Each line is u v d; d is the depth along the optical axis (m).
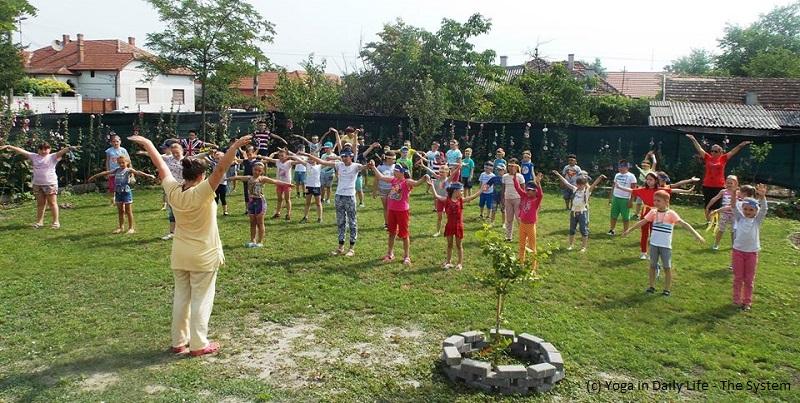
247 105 34.09
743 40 46.94
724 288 8.14
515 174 10.39
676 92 27.31
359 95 25.30
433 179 11.88
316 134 22.64
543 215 13.51
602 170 18.59
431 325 6.48
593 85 23.56
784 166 16.38
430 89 20.86
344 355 5.68
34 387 4.87
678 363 5.70
